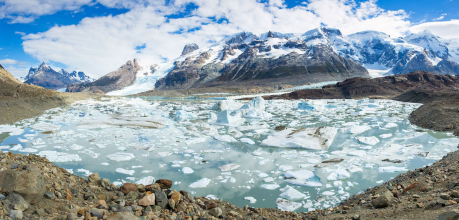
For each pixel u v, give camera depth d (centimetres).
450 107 2286
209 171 1205
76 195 523
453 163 843
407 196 605
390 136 1895
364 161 1315
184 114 3186
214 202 657
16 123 2495
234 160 1382
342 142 1744
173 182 1065
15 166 495
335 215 608
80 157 1399
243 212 669
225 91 13012
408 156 1370
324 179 1089
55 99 4478
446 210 412
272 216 655
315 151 1545
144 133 2105
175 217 475
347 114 3378
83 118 2925
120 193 573
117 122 2602
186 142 1767
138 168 1238
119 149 1573
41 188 438
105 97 7894
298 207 830
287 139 1775
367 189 930
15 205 369
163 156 1446
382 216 498
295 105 5147
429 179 703
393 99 5741
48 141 1762
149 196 520
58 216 370
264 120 2928
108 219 375
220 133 2142
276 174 1162
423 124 2255
